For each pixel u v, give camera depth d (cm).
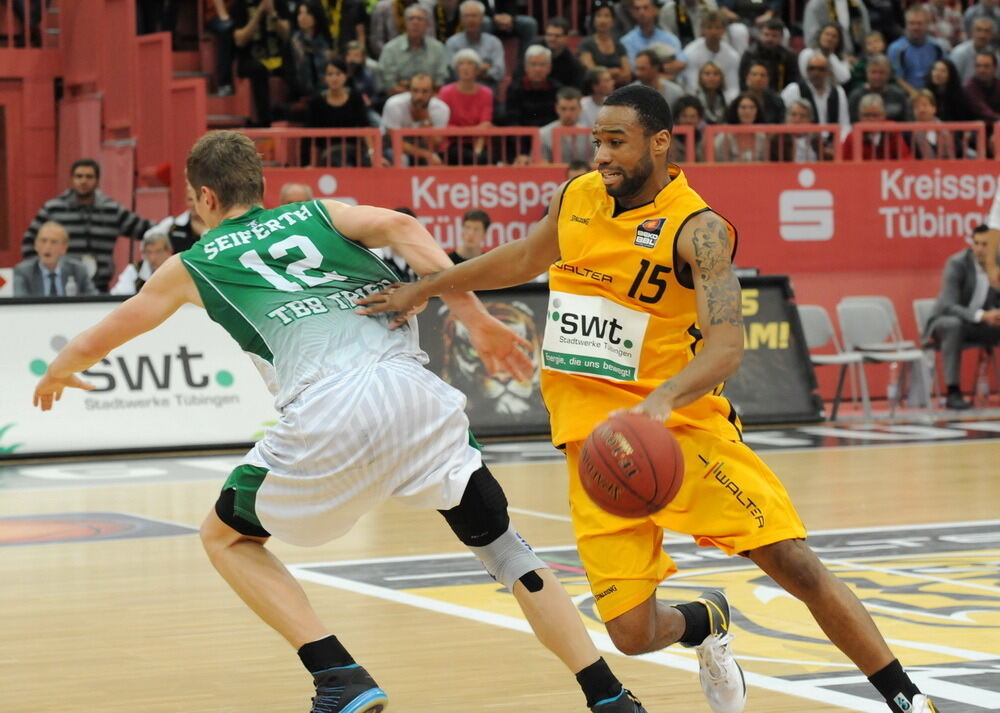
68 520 1538
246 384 2108
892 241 2636
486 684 869
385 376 714
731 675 763
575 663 702
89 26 2623
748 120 2623
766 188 2569
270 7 2580
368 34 2728
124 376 2056
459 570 1245
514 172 2428
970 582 1163
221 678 898
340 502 712
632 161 689
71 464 1972
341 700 707
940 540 1363
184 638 1010
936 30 3083
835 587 700
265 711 823
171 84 2412
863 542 1356
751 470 709
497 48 2678
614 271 709
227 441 2086
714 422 716
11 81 2689
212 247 740
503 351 761
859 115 2739
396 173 2377
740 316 675
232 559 732
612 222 708
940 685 834
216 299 735
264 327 728
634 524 712
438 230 2403
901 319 2642
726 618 771
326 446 702
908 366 2531
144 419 2058
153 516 1559
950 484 1705
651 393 664
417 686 866
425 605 1101
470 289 752
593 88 2555
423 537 1420
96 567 1282
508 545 721
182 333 2086
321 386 711
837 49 2858
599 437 654
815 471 1819
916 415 2420
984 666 882
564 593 711
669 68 2709
